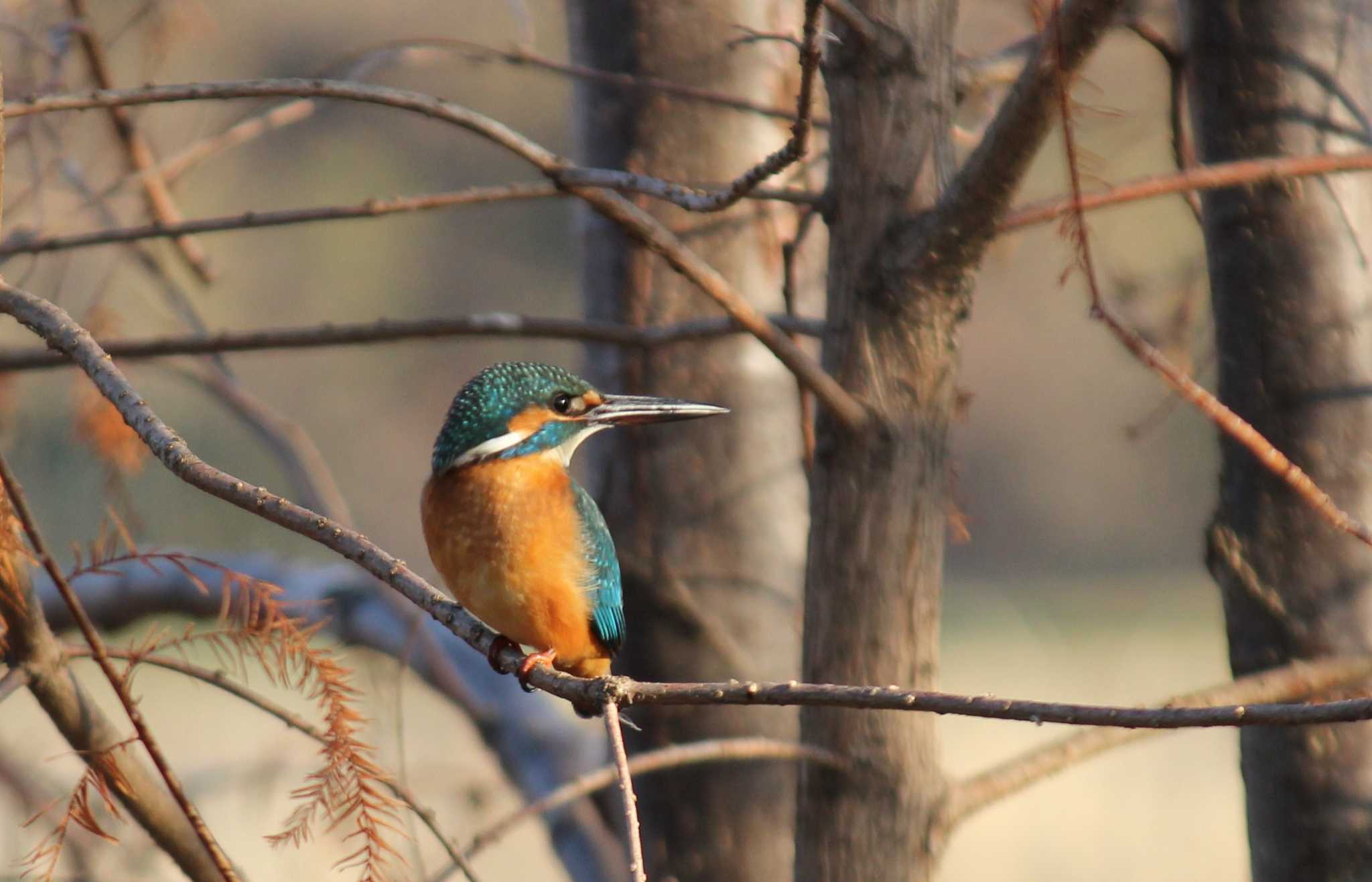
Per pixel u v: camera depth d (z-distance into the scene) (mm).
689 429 9594
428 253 37219
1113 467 46375
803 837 6355
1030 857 19719
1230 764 20719
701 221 9516
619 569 8406
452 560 7102
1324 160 5574
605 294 9758
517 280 38625
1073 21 5215
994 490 47438
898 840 6141
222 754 14648
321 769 5281
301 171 33594
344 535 4965
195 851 6660
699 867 9336
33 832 8820
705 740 9391
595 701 4723
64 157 9430
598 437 9805
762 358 9719
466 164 36938
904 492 6180
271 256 32406
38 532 5344
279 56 31484
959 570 47781
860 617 6191
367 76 9266
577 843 9859
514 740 10305
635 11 9469
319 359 36594
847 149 6277
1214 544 6828
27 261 10719
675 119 9461
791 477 9797
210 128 11484
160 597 10656
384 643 10383
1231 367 6789
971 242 6008
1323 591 6508
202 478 4828
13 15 9727
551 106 35844
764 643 9531
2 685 5887
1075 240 5598
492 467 7133
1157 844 19766
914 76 6195
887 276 6148
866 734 6191
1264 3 6691
